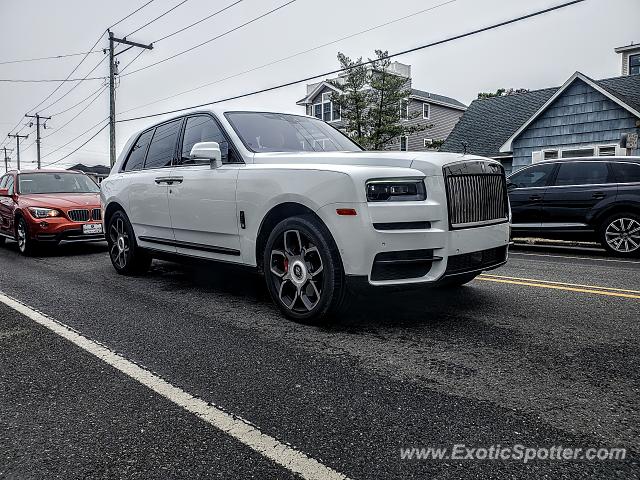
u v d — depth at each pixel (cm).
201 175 471
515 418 236
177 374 293
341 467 198
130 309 446
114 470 198
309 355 322
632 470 195
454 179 371
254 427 229
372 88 2850
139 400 259
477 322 392
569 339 349
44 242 842
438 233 359
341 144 522
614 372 290
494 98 2470
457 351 327
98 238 879
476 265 395
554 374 288
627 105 1540
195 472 196
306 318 387
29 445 217
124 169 625
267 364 307
